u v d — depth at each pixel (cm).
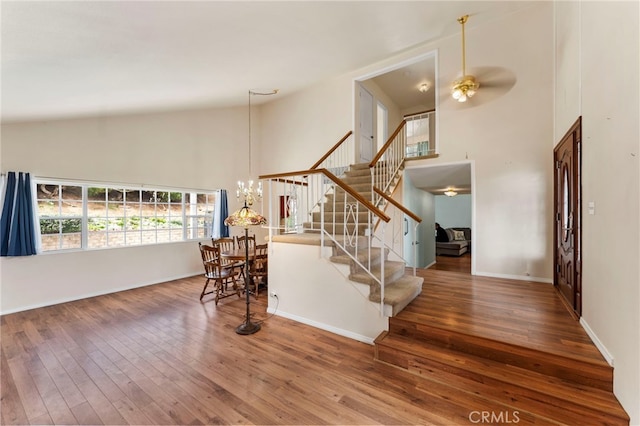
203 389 207
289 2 252
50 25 186
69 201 427
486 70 418
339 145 539
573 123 272
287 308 340
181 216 570
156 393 203
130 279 484
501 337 217
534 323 245
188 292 460
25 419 179
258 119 720
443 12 363
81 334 301
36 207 387
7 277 366
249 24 270
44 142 391
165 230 545
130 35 228
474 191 430
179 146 554
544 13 377
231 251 458
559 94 339
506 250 409
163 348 269
